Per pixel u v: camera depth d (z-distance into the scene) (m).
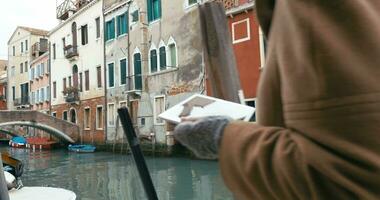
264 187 0.69
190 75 21.09
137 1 24.91
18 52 46.53
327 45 0.61
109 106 27.86
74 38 32.75
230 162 0.75
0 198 1.60
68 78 33.81
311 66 0.63
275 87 0.85
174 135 0.86
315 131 0.61
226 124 0.80
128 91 24.70
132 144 1.18
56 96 36.28
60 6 36.62
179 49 21.77
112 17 27.48
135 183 15.90
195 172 16.94
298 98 0.65
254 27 17.42
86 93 30.83
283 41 0.72
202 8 1.97
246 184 0.72
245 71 17.73
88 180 17.14
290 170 0.62
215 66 1.93
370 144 0.56
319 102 0.61
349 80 0.59
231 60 1.95
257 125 0.77
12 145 39.56
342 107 0.58
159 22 23.20
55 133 31.48
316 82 0.62
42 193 6.96
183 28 21.56
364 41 0.60
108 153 27.38
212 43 1.95
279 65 0.75
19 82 46.34
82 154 27.78
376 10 0.65
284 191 0.65
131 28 25.47
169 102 22.31
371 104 0.57
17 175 7.97
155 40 23.48
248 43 17.69
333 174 0.57
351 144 0.57
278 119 0.85
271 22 0.88
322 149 0.59
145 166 1.17
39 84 40.59
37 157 27.36
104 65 28.27
